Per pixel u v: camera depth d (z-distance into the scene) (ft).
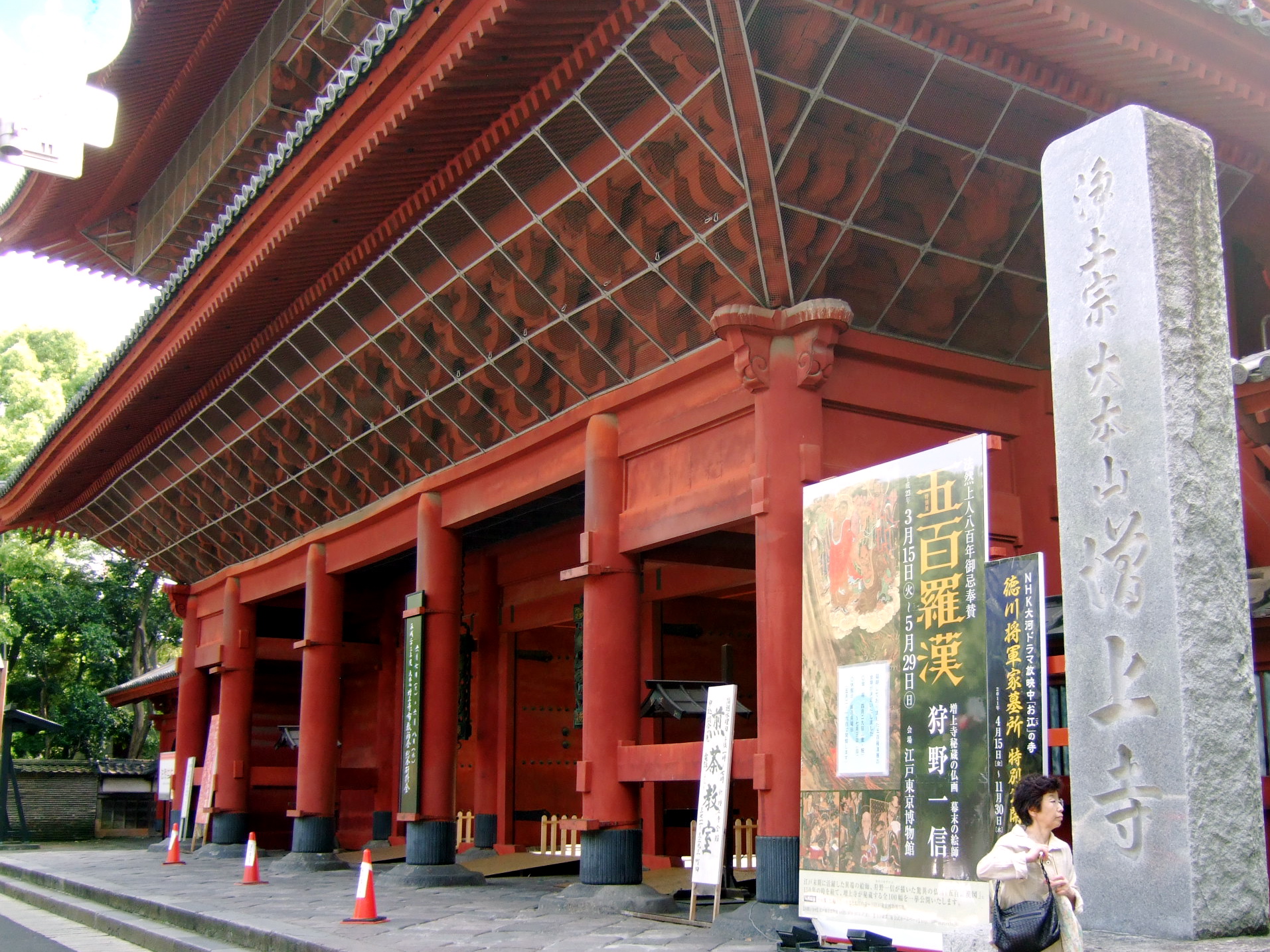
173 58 96.07
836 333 50.85
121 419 95.91
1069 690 30.53
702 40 44.57
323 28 84.33
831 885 43.91
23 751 200.95
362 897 54.75
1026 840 25.38
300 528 98.84
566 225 56.39
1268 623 44.52
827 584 46.47
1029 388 57.88
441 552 78.79
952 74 47.09
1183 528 28.84
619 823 58.39
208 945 53.47
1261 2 47.52
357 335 74.08
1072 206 32.12
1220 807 27.86
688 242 52.65
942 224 52.03
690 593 82.43
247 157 95.45
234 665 110.22
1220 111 48.96
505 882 77.97
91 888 76.89
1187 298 30.25
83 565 197.67
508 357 66.39
